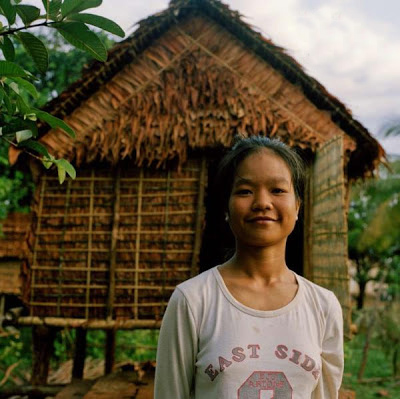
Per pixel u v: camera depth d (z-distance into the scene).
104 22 1.66
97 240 4.86
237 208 1.53
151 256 4.82
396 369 10.57
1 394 5.35
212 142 4.77
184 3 4.89
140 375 4.66
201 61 5.00
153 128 4.81
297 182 1.65
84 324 4.70
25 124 1.92
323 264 4.58
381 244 10.34
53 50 10.07
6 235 7.63
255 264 1.54
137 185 4.92
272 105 4.94
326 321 1.54
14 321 4.74
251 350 1.40
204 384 1.41
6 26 1.70
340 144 4.22
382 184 10.59
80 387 4.99
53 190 4.95
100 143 4.75
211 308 1.48
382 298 14.77
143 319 4.77
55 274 4.85
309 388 1.41
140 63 4.95
